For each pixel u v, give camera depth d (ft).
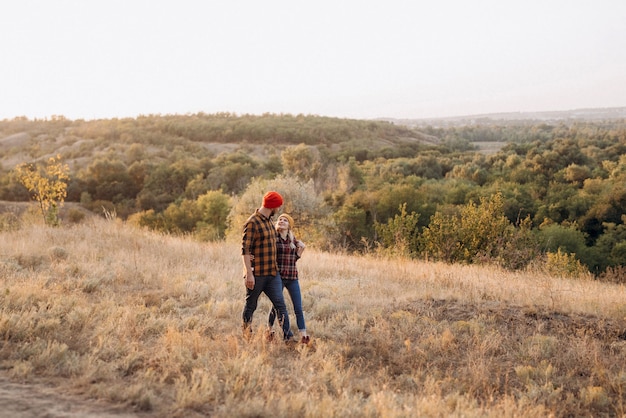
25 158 409.49
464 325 21.21
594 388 15.72
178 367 14.71
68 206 242.99
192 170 271.28
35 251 31.78
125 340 16.71
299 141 479.41
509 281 30.86
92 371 13.69
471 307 24.30
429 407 13.29
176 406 12.25
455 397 14.53
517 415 13.47
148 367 14.88
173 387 13.74
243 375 14.40
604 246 151.02
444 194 189.98
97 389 12.67
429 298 25.94
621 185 171.94
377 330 20.04
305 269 34.96
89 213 233.35
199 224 168.55
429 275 33.24
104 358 15.40
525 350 18.99
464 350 19.24
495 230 69.41
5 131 511.40
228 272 31.07
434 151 362.53
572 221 172.76
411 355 18.31
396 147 418.92
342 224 135.23
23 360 14.33
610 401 15.47
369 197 165.17
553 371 17.26
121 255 33.50
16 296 19.85
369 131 517.96
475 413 13.16
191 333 18.08
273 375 15.15
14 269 26.73
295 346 18.45
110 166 276.62
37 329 16.48
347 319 22.29
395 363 17.92
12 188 228.43
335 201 175.42
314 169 216.54
